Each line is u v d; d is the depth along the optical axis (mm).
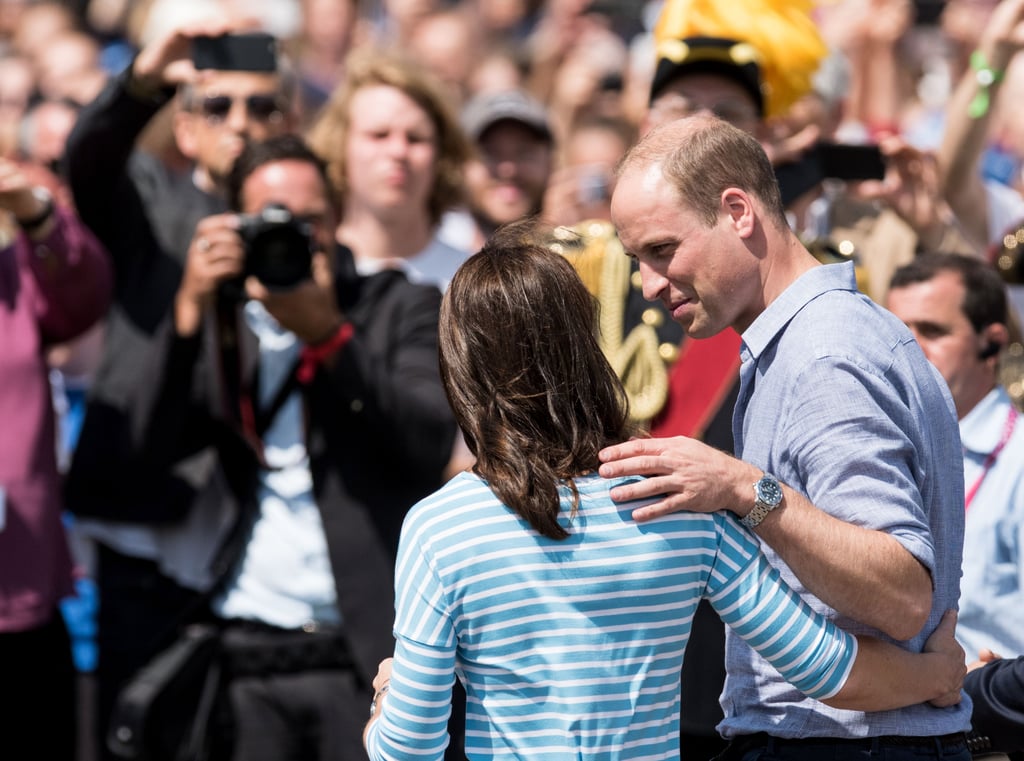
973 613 12172
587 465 8859
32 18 34188
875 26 24812
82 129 16172
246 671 14375
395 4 35375
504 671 8711
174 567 15664
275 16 34281
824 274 9227
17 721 16078
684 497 8570
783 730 9344
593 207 20516
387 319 15055
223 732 14328
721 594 8891
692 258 9008
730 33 15570
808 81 15820
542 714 8664
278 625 14445
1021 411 14578
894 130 22875
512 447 8742
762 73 15203
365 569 14273
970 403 12539
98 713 16266
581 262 14359
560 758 8617
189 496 15258
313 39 32812
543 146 20625
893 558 8492
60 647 16344
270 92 16609
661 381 13805
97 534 16031
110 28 35688
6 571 15453
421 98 17281
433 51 32594
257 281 14008
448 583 8680
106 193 16328
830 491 8703
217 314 14516
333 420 14445
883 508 8578
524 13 37188
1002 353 14055
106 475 15461
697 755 13203
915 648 9172
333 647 14406
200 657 14156
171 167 18641
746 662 9594
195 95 16656
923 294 12508
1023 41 16375
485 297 8961
